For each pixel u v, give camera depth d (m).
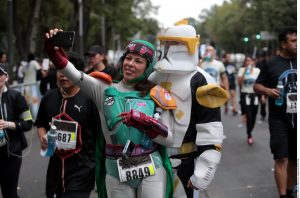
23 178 7.65
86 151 4.57
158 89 3.54
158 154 3.58
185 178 3.68
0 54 11.05
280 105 5.42
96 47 6.98
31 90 13.48
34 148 10.29
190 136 3.64
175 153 3.65
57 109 4.59
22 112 5.09
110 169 3.58
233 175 7.49
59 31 3.44
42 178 7.65
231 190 6.65
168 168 3.58
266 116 15.32
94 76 3.64
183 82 3.60
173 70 3.56
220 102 3.53
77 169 4.52
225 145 10.16
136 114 3.33
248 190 6.64
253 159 8.68
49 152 4.51
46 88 9.67
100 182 3.78
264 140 10.72
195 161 3.69
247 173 7.62
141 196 3.52
